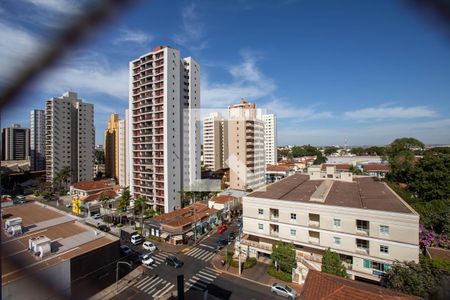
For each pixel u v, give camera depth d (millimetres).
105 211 57000
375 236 27500
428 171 49719
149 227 44969
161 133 57500
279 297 26906
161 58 57375
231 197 57188
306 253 31672
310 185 44625
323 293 18469
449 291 20844
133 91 63625
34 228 34062
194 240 42625
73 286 24562
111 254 29172
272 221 34062
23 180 90500
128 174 74062
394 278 23547
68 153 84688
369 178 50938
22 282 19969
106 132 104875
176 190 58219
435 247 32406
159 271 32500
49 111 83125
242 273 31906
